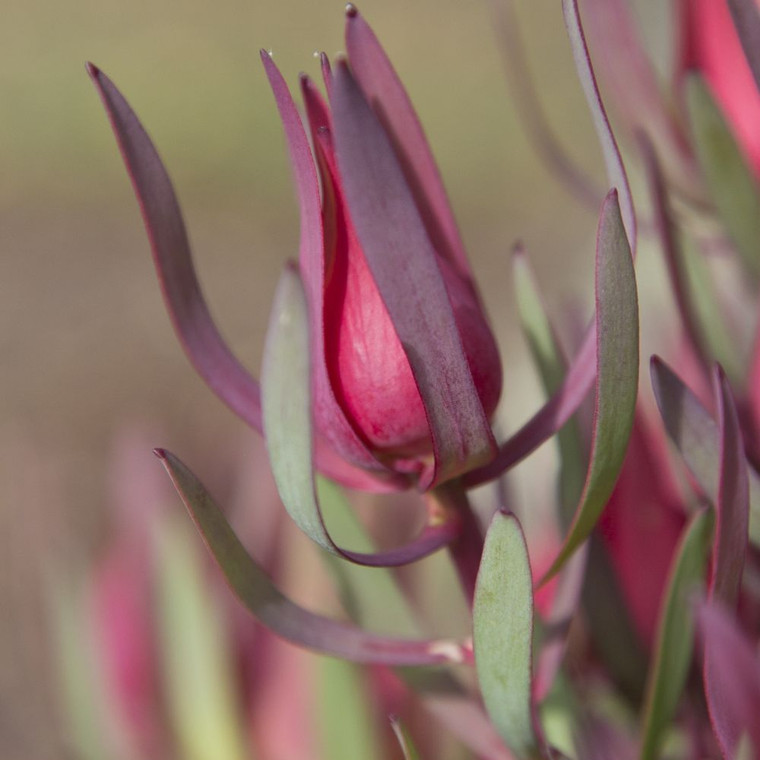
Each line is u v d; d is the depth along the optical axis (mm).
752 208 594
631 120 625
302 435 509
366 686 631
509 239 3215
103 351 2758
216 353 553
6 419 2512
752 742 497
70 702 680
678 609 559
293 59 4566
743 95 603
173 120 4199
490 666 532
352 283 534
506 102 4062
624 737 613
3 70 4551
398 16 4867
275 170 3918
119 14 4984
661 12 621
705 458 543
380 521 650
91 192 3760
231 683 664
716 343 606
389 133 547
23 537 1280
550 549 625
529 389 1061
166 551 663
